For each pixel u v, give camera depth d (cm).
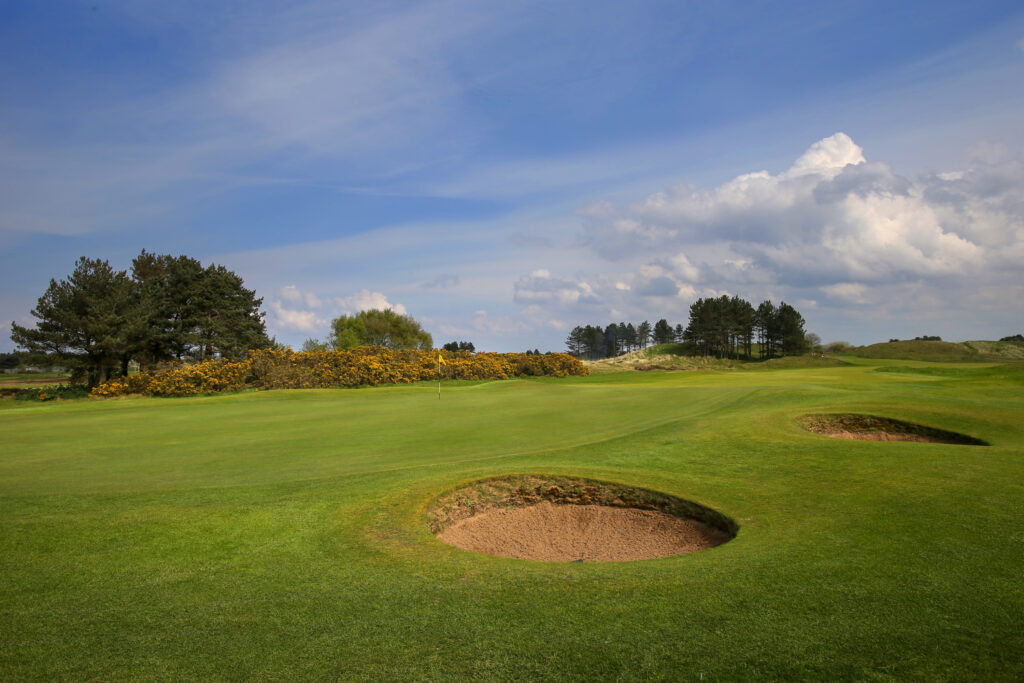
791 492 879
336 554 650
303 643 448
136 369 5156
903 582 529
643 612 486
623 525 893
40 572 589
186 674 403
